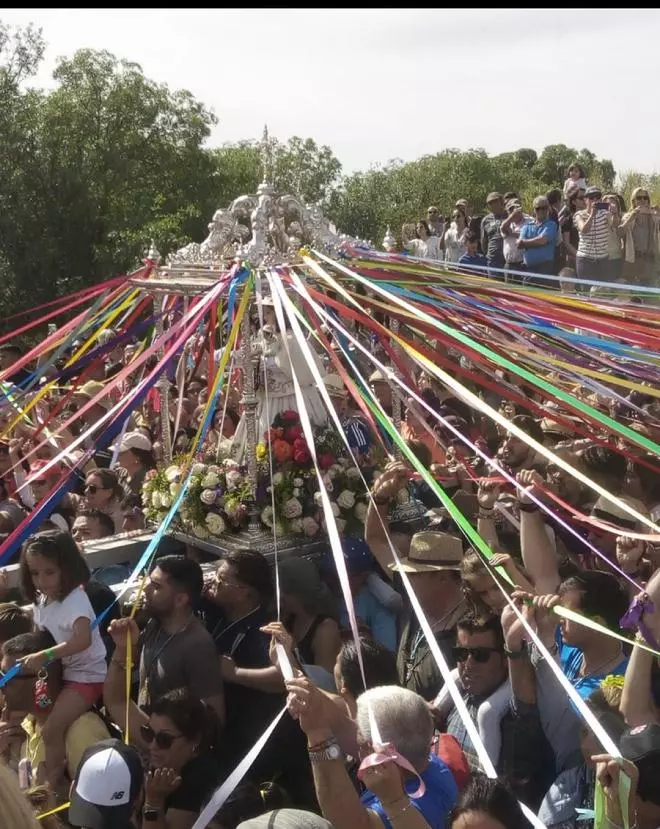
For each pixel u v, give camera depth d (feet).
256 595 16.16
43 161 92.89
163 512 20.06
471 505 18.98
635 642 10.89
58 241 91.15
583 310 18.93
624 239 41.27
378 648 13.57
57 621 15.02
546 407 22.00
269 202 19.99
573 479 17.97
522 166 132.77
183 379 23.80
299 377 19.74
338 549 11.10
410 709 10.73
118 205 99.76
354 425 20.30
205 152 113.09
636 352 18.29
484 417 25.30
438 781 10.93
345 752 11.99
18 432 24.85
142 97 102.58
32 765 14.85
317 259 19.33
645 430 19.44
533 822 8.94
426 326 17.75
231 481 19.16
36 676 14.83
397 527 17.65
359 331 21.40
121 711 14.57
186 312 21.01
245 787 12.19
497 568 13.51
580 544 17.34
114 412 15.90
